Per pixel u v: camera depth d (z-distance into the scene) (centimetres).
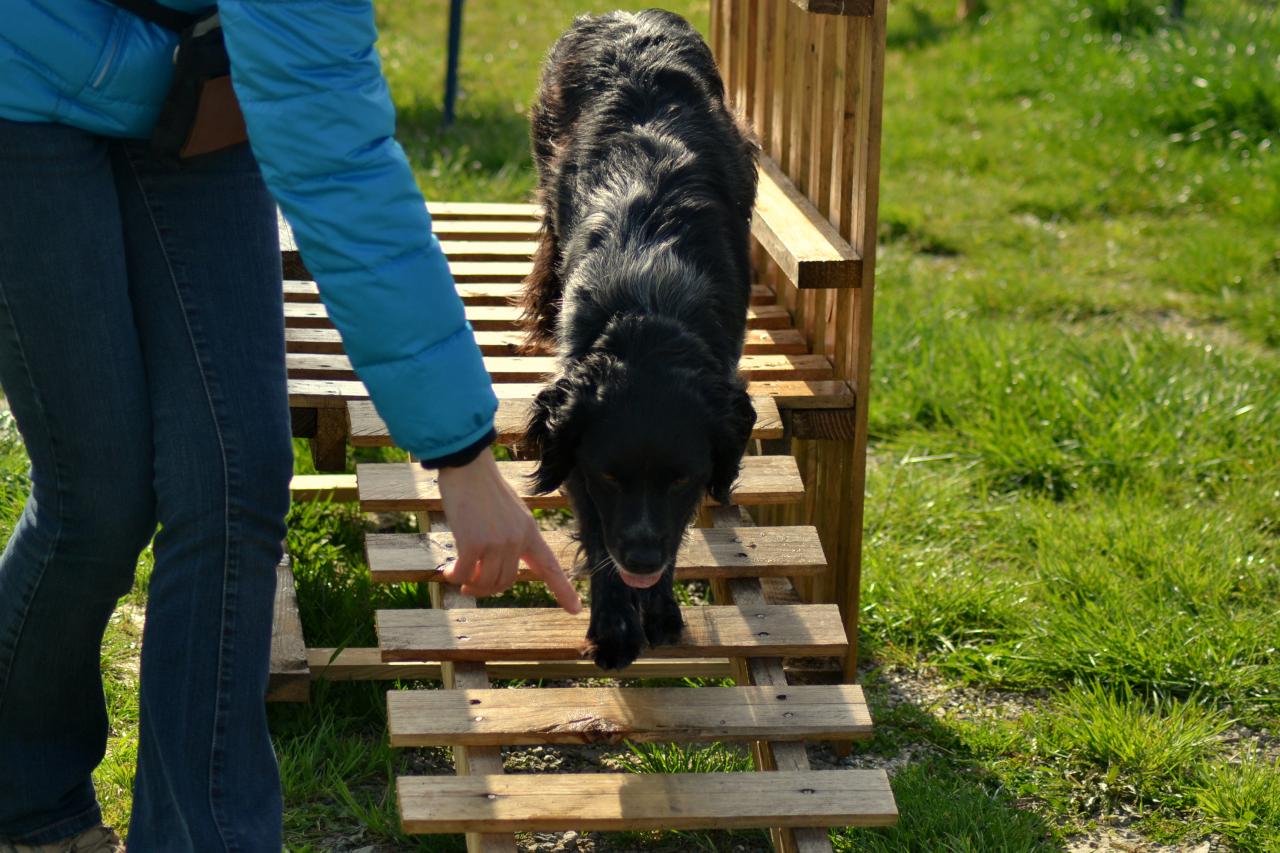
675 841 315
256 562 207
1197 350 593
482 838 261
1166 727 356
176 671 204
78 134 191
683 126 372
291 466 214
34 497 213
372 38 176
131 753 312
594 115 382
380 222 177
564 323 321
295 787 312
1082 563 426
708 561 325
